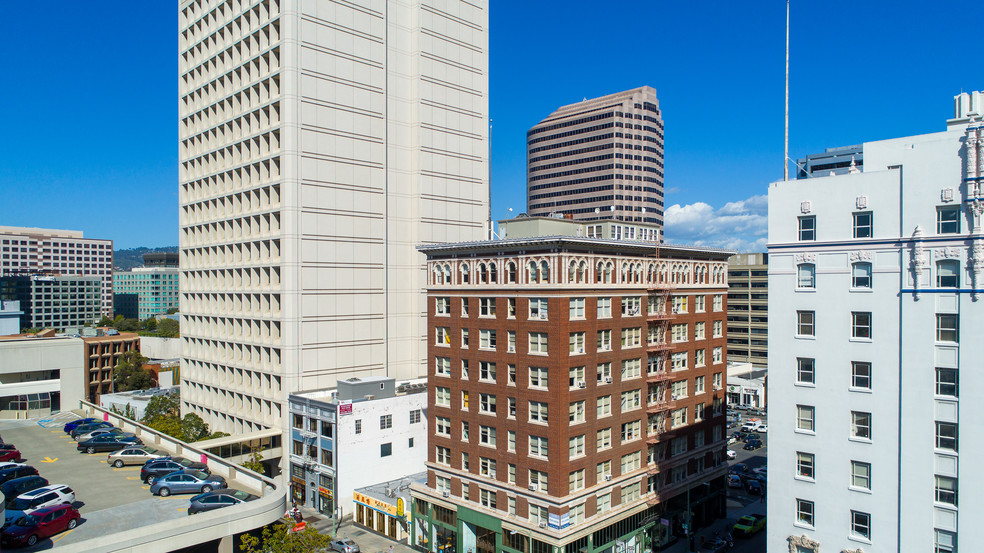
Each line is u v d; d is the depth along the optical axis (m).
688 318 78.00
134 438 80.75
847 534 45.28
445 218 107.06
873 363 44.22
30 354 114.00
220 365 102.12
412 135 103.38
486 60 114.25
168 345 190.88
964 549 40.28
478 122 112.69
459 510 68.19
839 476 45.59
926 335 41.97
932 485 41.78
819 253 46.50
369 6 97.38
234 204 99.62
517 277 63.94
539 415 61.91
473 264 68.56
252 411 94.44
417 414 87.25
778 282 48.44
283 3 87.94
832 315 45.94
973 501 40.00
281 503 57.69
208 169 107.38
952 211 41.31
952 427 41.19
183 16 113.94
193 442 84.69
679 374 76.56
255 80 94.94
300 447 85.75
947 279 41.44
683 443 77.56
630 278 69.75
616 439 67.19
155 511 56.16
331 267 92.31
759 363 184.12
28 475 62.06
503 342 65.31
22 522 48.62
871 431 44.28
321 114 91.19
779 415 48.38
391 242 100.62
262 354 92.94
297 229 88.25
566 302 60.88
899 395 43.09
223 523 52.19
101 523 53.09
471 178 111.44
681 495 76.75
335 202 92.81
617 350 67.25
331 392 90.25
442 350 71.88
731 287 190.88
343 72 93.88
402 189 102.56
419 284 103.69
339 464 79.31
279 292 89.06
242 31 98.44
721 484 84.06
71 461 73.69
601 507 65.31
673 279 76.31
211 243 104.19
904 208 42.84
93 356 159.62
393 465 84.69
